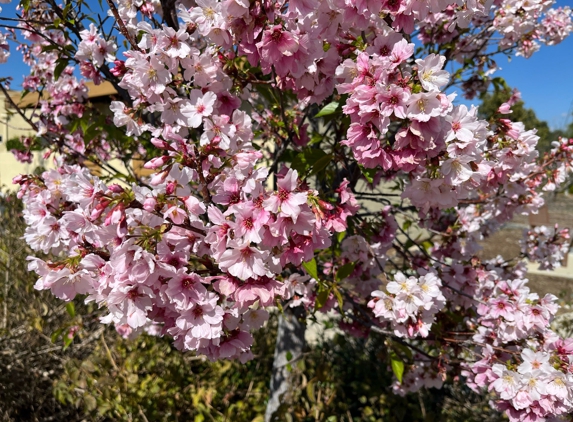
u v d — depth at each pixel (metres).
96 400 0.73
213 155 0.37
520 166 0.48
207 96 0.40
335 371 0.97
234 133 0.40
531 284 1.77
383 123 0.33
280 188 0.31
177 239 0.32
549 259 0.88
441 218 0.81
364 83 0.35
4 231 1.21
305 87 0.44
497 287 0.55
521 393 0.45
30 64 0.77
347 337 1.06
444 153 0.36
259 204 0.31
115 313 0.34
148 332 0.87
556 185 0.72
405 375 0.63
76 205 0.44
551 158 0.73
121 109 0.46
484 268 0.68
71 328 0.70
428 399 0.92
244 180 0.35
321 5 0.39
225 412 0.76
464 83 0.88
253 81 0.47
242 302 0.32
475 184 0.39
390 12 0.37
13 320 0.98
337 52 0.42
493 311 0.52
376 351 1.00
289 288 0.48
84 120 0.60
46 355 0.95
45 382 0.94
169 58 0.41
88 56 0.53
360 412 0.88
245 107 0.78
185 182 0.33
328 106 0.44
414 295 0.46
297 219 0.32
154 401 0.77
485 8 0.42
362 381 0.94
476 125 0.35
